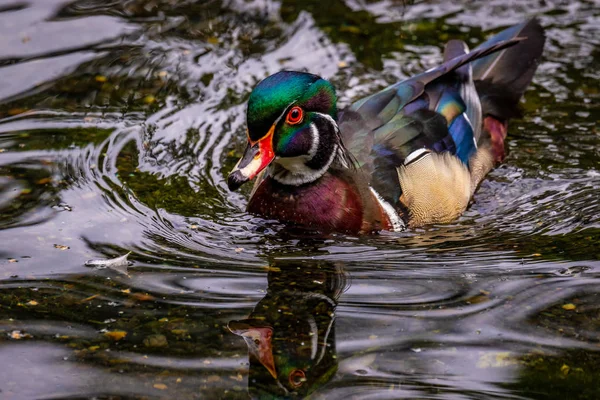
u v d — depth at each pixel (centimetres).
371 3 1747
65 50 1565
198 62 1559
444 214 1212
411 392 830
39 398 820
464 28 1659
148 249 1102
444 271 1057
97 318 946
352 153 1182
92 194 1223
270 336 919
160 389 834
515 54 1457
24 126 1377
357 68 1550
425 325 937
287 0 1747
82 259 1066
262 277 1045
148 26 1650
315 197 1160
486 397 823
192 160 1331
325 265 1080
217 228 1170
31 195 1208
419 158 1205
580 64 1555
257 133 1098
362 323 943
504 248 1116
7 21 1631
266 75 1530
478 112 1351
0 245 1088
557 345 900
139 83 1499
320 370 864
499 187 1298
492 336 916
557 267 1054
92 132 1376
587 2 1739
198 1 1738
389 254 1111
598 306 962
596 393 829
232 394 827
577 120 1429
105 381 845
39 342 902
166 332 923
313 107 1115
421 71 1537
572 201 1232
